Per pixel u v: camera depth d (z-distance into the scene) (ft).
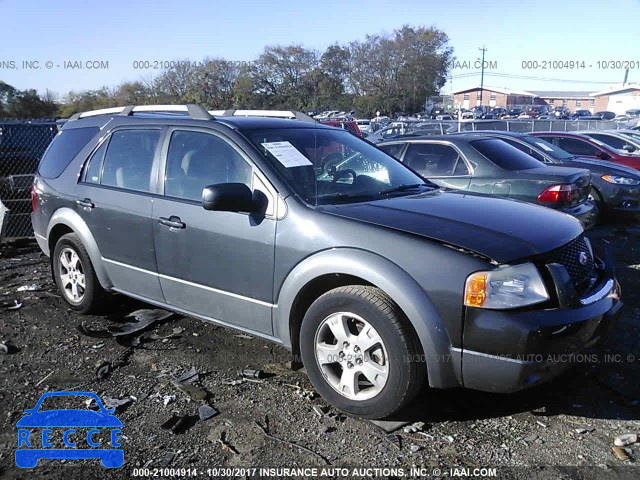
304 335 11.69
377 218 11.29
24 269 22.17
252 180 12.51
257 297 12.32
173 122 14.44
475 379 10.19
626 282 20.49
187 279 13.56
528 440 10.55
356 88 159.53
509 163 23.95
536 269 10.20
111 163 15.61
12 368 13.42
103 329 15.76
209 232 12.84
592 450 10.24
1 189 26.04
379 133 75.56
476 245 10.33
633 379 12.82
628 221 31.73
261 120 14.40
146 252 14.32
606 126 93.81
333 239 11.16
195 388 12.43
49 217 17.30
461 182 24.04
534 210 12.66
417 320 10.20
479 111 190.29
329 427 10.95
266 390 12.39
